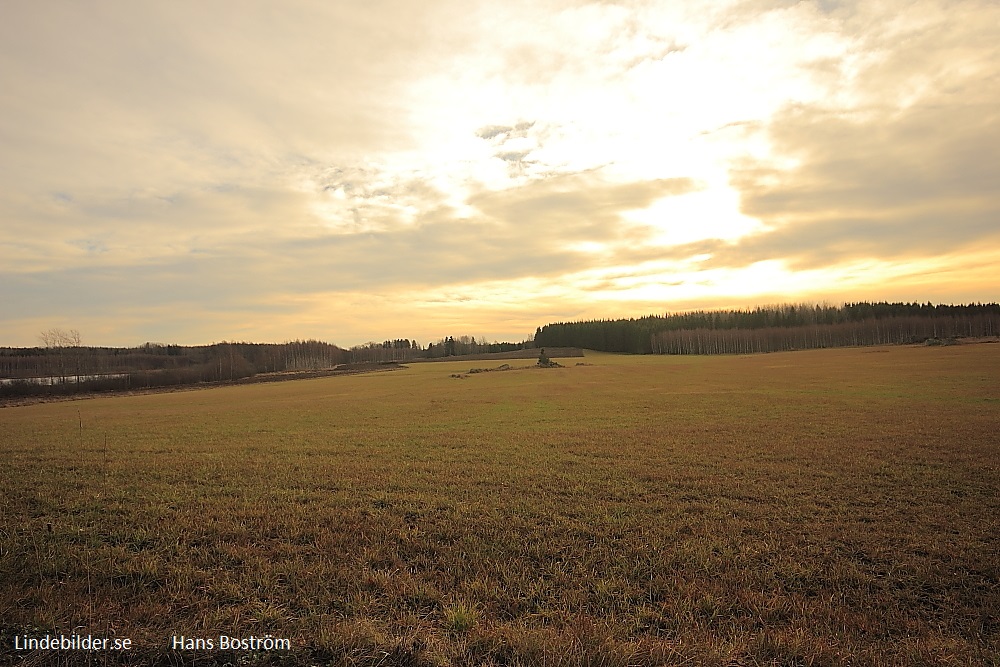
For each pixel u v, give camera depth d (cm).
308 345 17012
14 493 1370
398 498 1320
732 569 871
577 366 9212
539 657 602
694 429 2464
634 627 695
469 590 793
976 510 1188
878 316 16512
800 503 1265
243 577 824
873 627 698
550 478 1540
